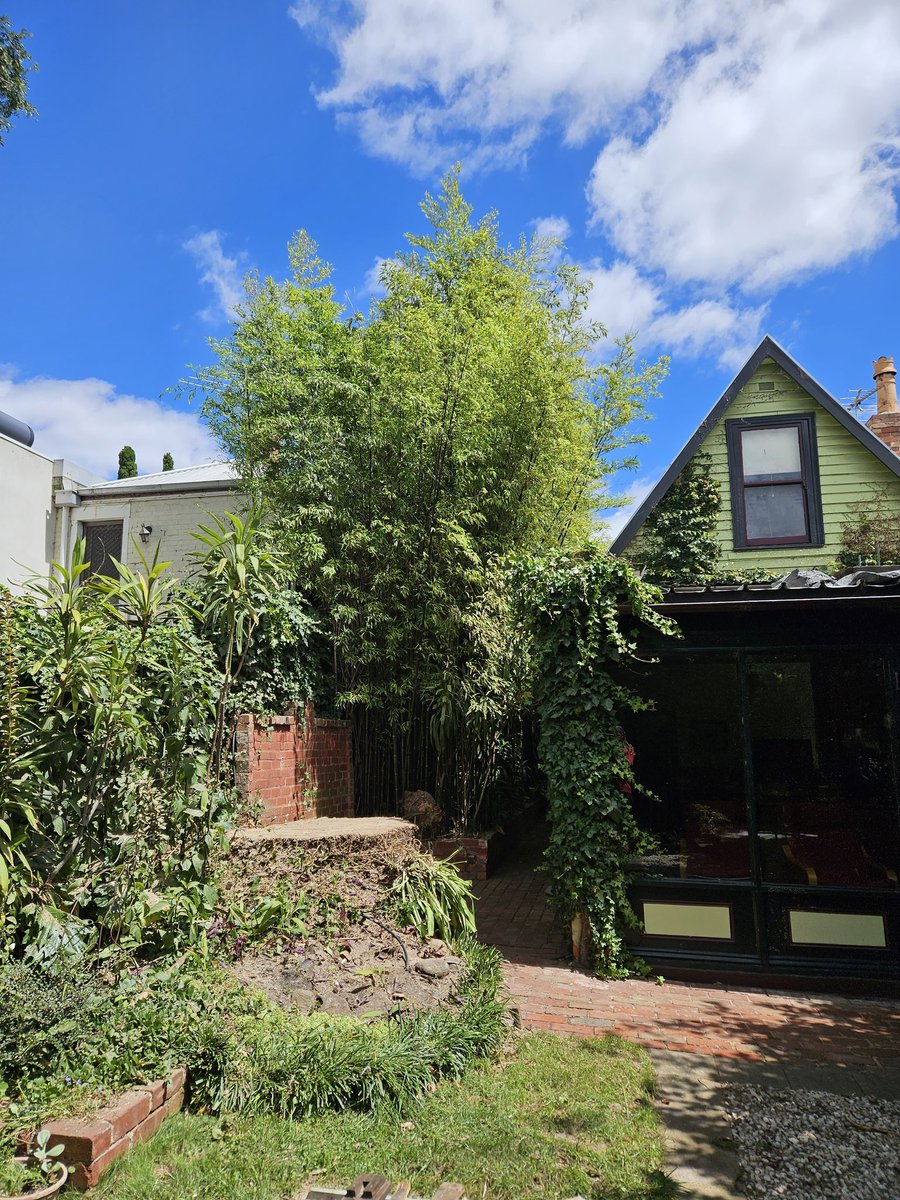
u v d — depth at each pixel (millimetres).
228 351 9992
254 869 4941
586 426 10938
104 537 12805
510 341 9148
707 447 10547
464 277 11547
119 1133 2791
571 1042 4172
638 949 5508
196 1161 2816
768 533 10227
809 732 5645
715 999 5004
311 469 8078
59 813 4000
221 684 5395
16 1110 2781
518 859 9570
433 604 8008
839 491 10078
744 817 5586
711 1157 3080
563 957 5855
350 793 8125
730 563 10227
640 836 5523
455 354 7992
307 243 11469
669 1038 4324
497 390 8695
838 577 5656
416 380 7914
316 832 5395
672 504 10500
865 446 9984
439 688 8070
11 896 3553
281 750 6758
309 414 8320
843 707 5613
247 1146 2922
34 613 4379
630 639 5789
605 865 5508
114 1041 3248
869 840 5434
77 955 3514
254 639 6730
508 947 6117
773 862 5473
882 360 13305
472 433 8117
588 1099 3471
